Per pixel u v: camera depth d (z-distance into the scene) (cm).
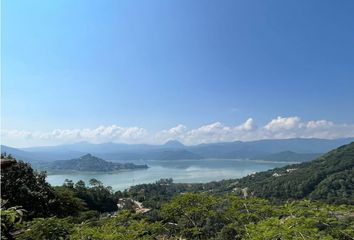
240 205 809
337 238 632
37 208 1867
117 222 842
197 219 822
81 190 5519
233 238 765
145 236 795
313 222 638
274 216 735
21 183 1805
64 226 879
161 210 888
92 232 778
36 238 844
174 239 809
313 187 8519
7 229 745
